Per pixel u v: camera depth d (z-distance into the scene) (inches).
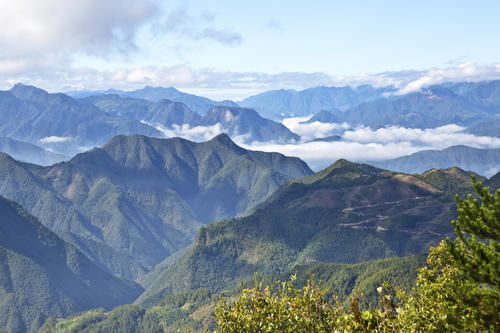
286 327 1130.0
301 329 1115.9
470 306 1170.6
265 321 1112.8
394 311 1130.0
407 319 1184.2
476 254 1132.5
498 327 1124.5
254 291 1189.1
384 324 1056.2
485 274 1111.0
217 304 1180.5
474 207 1170.6
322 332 1094.4
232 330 1095.0
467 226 1180.5
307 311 1143.0
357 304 1081.4
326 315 1149.7
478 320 1150.3
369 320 1087.0
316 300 1173.7
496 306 1128.8
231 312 1143.6
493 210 1139.3
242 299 1165.1
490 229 1139.3
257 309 1134.4
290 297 1179.9
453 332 1202.6
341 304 1170.0
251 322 1107.9
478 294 1159.0
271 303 1152.8
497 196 1147.3
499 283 1097.4
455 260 1192.8
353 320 1077.8
